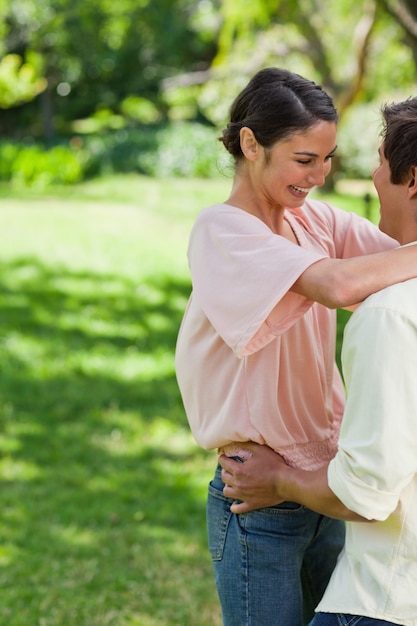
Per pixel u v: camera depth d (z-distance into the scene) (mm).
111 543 5238
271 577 2402
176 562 5012
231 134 2330
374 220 13297
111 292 12250
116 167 27938
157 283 12953
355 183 24406
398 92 23172
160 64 34500
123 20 30734
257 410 2320
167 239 16625
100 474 6273
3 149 24859
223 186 25109
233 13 14766
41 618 4348
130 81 35156
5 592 4605
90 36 31219
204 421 2443
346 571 2146
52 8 30609
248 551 2406
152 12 30969
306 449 2422
